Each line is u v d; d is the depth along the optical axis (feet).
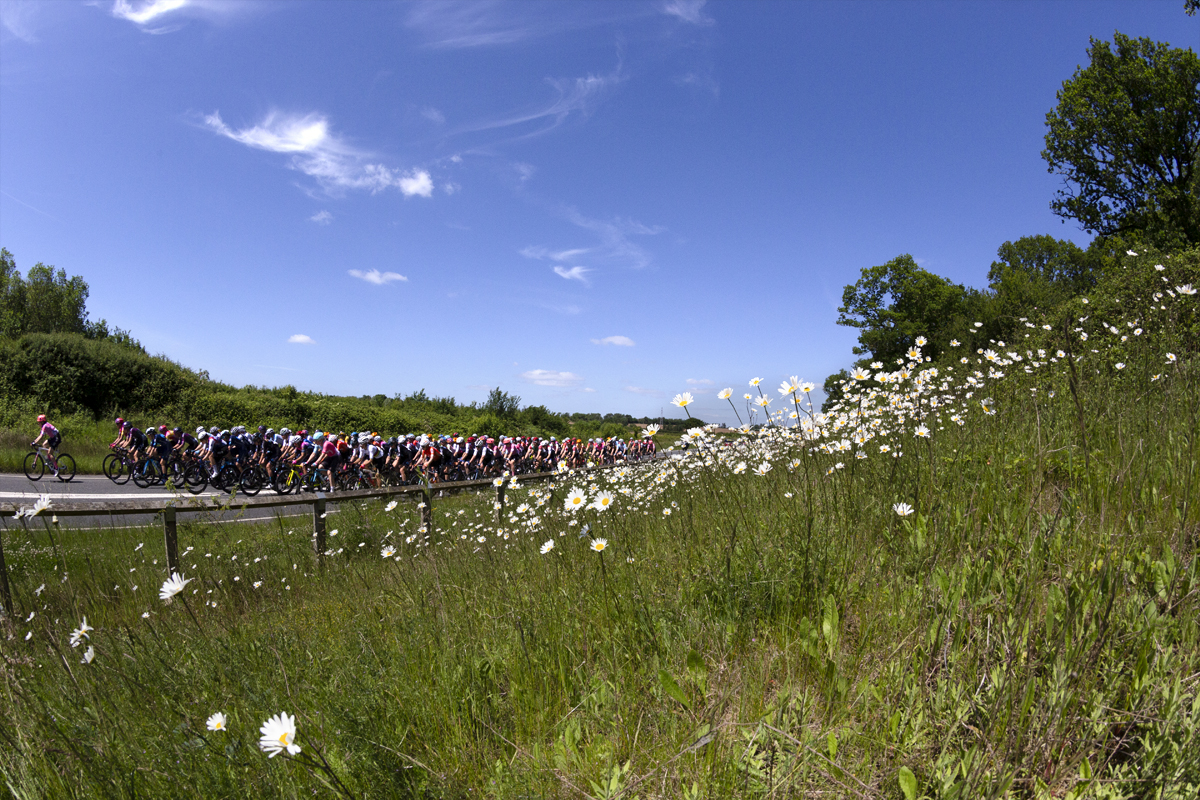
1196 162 80.12
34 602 16.51
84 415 87.04
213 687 8.80
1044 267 177.27
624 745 6.60
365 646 9.77
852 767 5.71
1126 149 85.97
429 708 7.69
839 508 11.24
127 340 162.50
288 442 59.06
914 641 7.23
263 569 24.62
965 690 6.20
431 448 65.46
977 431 15.53
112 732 7.48
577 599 10.45
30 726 7.58
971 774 5.01
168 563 21.42
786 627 8.25
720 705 6.72
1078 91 89.81
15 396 85.40
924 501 10.77
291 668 9.52
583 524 15.55
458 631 10.07
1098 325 24.12
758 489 14.71
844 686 6.61
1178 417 11.99
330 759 6.46
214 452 53.83
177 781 6.43
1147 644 6.00
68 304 165.07
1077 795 5.04
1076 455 11.43
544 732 7.25
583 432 157.58
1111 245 84.64
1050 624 6.54
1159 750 5.08
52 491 48.93
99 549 23.49
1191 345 19.04
